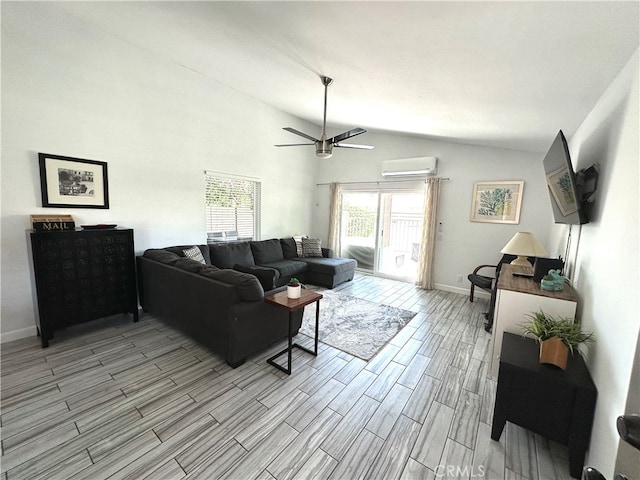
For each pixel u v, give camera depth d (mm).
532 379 1559
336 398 2029
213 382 2162
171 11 2414
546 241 4070
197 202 4090
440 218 4898
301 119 5645
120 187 3279
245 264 4465
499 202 4371
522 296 2143
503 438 1716
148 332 2973
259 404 1937
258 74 3420
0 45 2428
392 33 1704
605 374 1363
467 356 2668
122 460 1489
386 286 5066
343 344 2855
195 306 2590
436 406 1976
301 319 2969
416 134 4641
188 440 1625
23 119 2590
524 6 1203
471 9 1312
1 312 2611
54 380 2129
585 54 1468
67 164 2865
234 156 4523
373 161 5602
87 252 2799
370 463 1522
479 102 2465
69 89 2834
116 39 3121
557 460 1573
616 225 1455
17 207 2615
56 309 2641
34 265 2488
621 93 1546
